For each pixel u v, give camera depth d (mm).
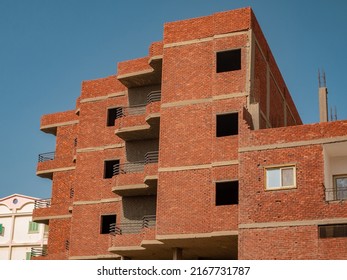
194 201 34219
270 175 29859
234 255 37438
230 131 35719
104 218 42656
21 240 63719
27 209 64875
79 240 42406
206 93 36031
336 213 28047
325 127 29578
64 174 48125
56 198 47688
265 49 39781
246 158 30578
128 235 38281
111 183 42906
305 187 28984
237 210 32969
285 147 29984
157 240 35000
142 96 44062
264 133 30609
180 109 36344
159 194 35125
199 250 36469
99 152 44219
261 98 37531
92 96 46000
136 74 42375
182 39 37812
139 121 40969
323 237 28016
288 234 28547
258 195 29719
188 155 35250
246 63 35688
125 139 43031
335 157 31172
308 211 28531
